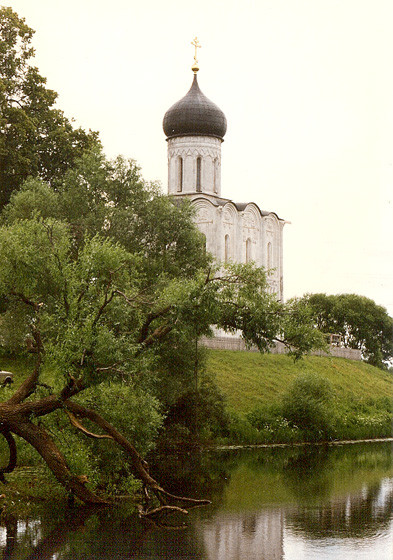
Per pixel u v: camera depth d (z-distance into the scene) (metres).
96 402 27.95
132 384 26.59
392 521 24.30
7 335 46.56
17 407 24.78
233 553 20.38
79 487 25.48
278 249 92.12
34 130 57.16
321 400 55.12
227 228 86.19
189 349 41.50
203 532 22.67
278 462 40.19
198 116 86.88
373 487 31.48
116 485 28.58
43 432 25.39
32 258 26.19
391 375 86.69
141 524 23.44
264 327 25.58
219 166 88.69
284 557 19.94
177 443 44.31
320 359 76.62
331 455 44.75
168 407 43.91
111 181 47.34
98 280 26.23
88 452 27.20
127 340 24.78
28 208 46.12
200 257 46.97
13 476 28.52
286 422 53.19
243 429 49.78
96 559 19.70
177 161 87.94
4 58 58.69
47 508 25.27
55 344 25.34
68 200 46.81
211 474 34.78
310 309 25.94
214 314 24.95
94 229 44.16
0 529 22.53
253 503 27.42
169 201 47.47
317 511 26.09
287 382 64.25
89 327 24.27
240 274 25.73
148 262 44.25
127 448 25.41
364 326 104.62
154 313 25.61
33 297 26.67
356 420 59.69
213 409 47.62
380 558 19.84
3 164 56.09
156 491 25.56
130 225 45.75
